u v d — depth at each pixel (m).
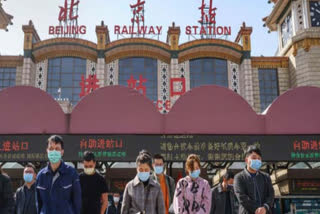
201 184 6.00
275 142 9.12
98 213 6.48
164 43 23.22
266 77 23.70
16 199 7.25
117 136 9.03
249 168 6.00
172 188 7.30
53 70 23.28
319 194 12.83
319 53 22.38
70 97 22.88
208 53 23.61
